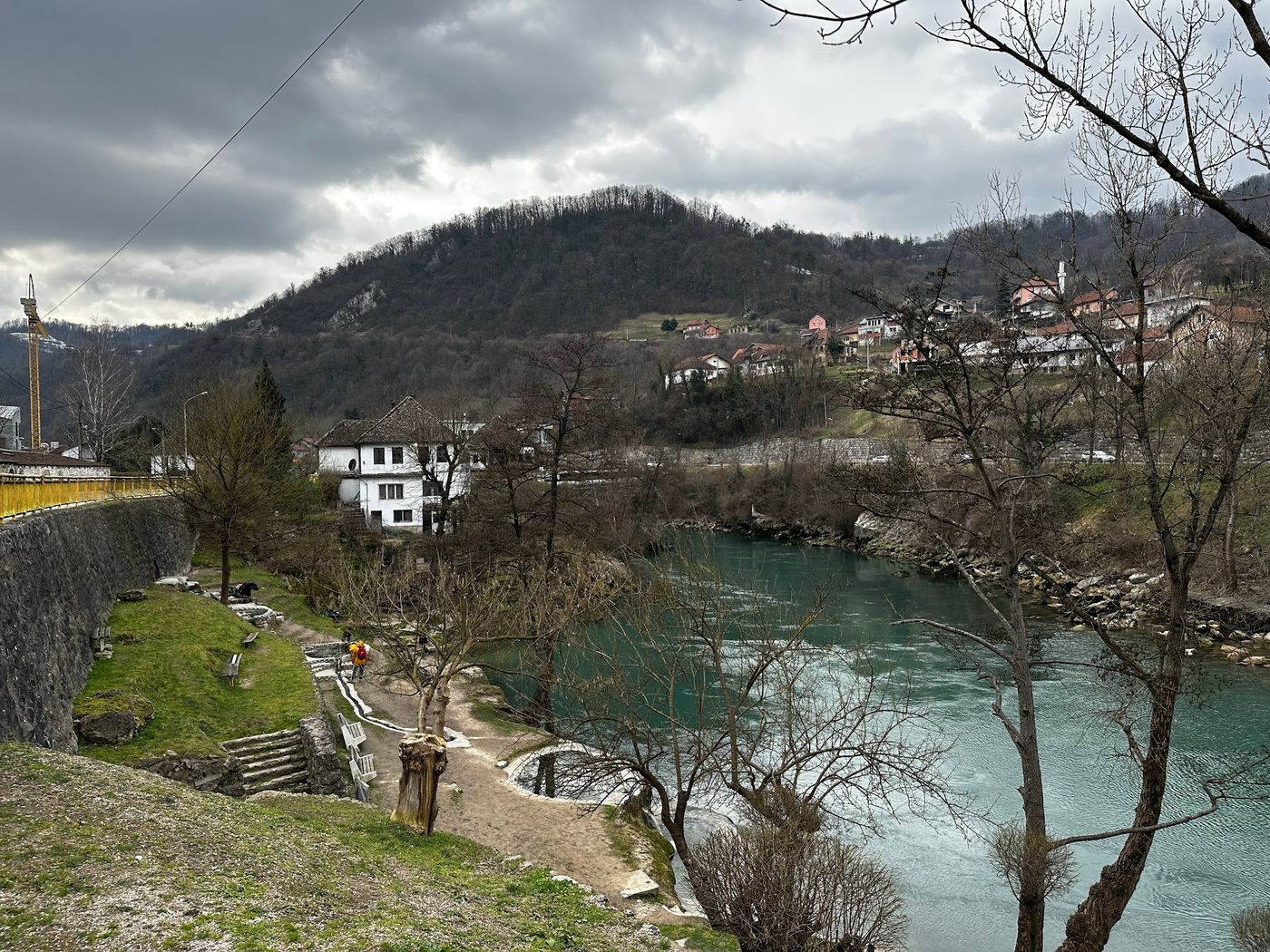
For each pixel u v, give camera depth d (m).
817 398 102.12
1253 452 20.56
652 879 16.34
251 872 10.11
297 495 49.53
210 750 18.75
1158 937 16.50
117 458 58.47
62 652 19.30
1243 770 13.33
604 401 32.44
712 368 143.50
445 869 13.73
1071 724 26.75
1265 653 33.59
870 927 14.59
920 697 29.09
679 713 26.66
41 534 20.19
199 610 29.47
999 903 17.92
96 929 7.81
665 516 64.00
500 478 34.88
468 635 22.02
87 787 11.97
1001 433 17.14
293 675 25.84
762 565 58.59
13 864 8.95
